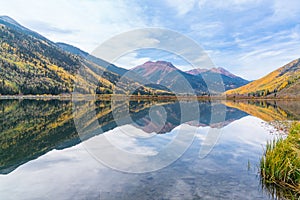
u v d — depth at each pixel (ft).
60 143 25.73
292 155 15.30
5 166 17.75
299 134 18.29
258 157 19.71
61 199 12.26
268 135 30.19
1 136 32.07
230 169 16.63
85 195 12.72
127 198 12.30
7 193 13.03
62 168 17.07
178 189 13.34
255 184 14.17
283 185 13.89
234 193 12.94
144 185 13.91
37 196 12.66
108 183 14.20
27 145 25.70
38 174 15.93
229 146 23.49
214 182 14.39
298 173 14.01
